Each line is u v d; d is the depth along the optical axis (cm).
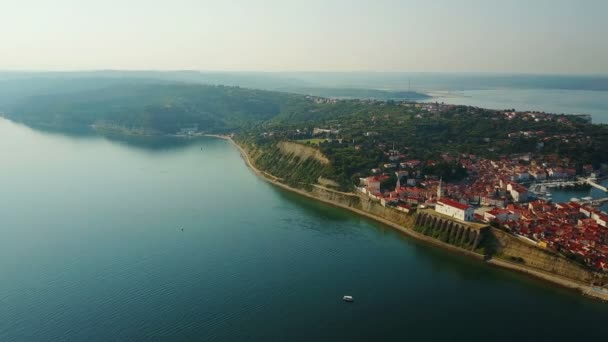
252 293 18012
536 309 17112
